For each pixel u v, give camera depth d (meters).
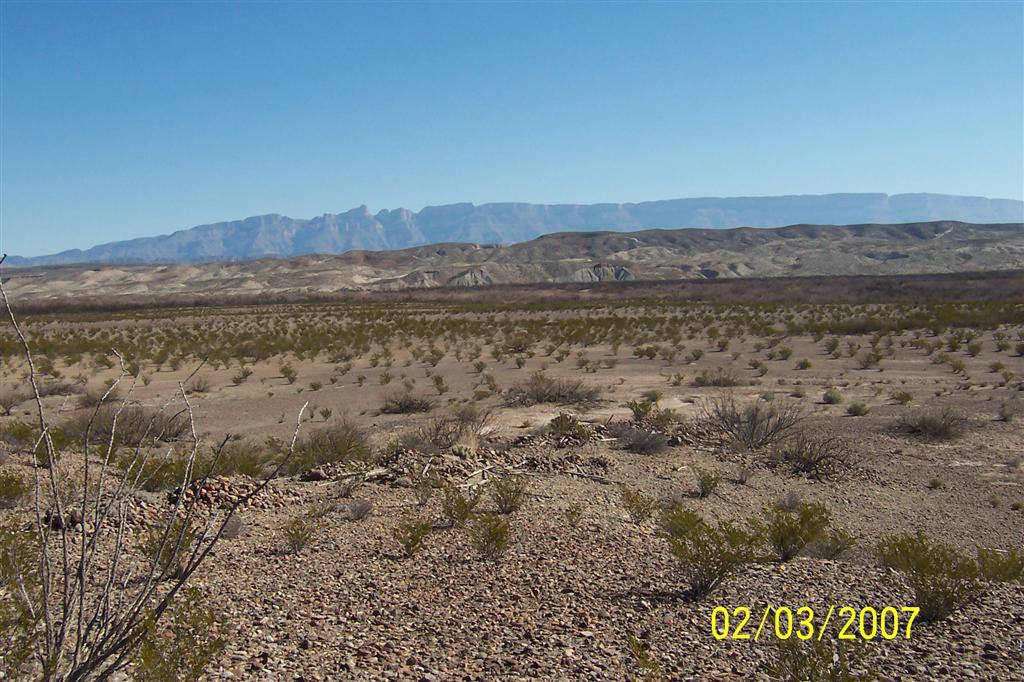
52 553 8.39
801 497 15.37
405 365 41.91
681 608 8.13
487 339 55.75
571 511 12.38
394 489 14.62
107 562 8.65
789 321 63.09
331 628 7.41
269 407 28.30
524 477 15.77
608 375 35.38
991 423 22.89
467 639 7.17
